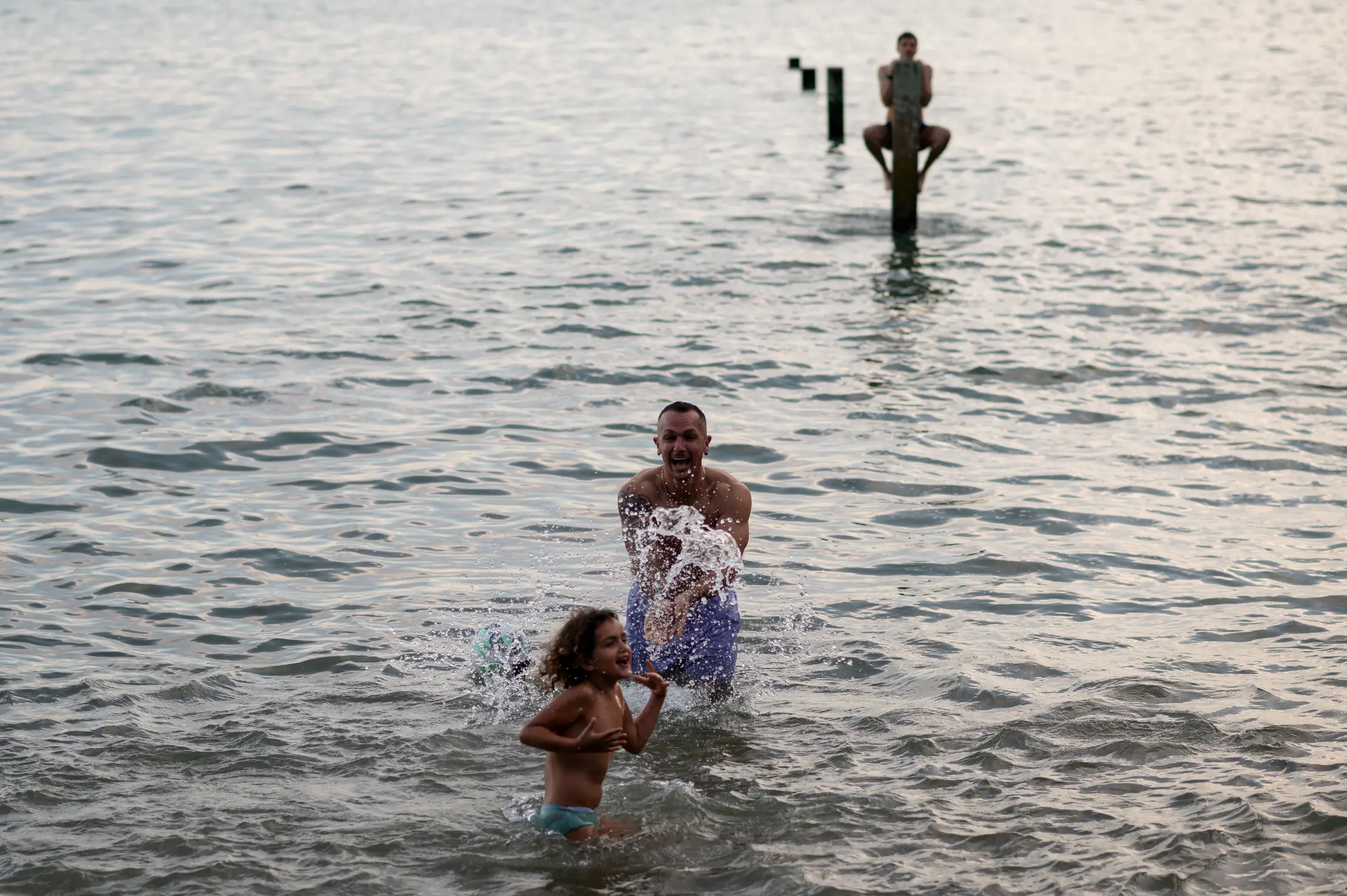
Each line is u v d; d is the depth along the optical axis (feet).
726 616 25.64
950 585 30.58
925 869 19.03
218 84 121.70
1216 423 41.86
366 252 64.28
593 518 34.65
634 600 26.35
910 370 47.29
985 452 39.63
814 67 138.31
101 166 85.10
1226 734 23.08
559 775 20.25
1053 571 31.30
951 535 33.60
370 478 37.27
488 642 25.84
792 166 89.15
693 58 146.10
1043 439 40.70
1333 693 24.86
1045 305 55.77
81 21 172.55
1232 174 84.79
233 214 72.28
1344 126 102.17
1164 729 23.31
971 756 22.53
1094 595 29.99
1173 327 52.37
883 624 28.55
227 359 47.62
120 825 20.30
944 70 138.82
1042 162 90.48
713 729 23.80
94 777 21.72
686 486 26.55
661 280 59.36
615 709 20.89
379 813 20.76
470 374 46.62
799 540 33.37
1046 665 26.23
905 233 68.95
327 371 46.62
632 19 182.50
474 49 150.61
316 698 24.84
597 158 90.58
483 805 21.07
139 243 65.10
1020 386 45.70
